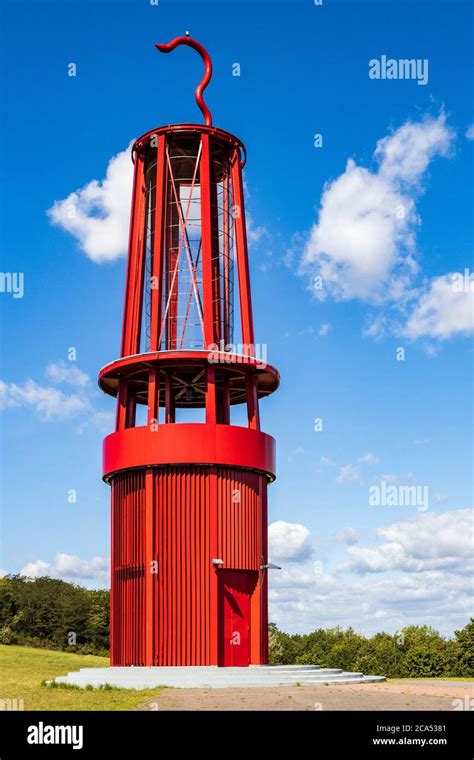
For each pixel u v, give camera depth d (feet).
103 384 152.97
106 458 142.41
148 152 151.53
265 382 154.10
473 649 299.58
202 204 143.33
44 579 357.20
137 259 149.38
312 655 436.76
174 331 143.13
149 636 130.21
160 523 133.80
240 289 148.05
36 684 134.82
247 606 136.98
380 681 135.64
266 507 145.38
